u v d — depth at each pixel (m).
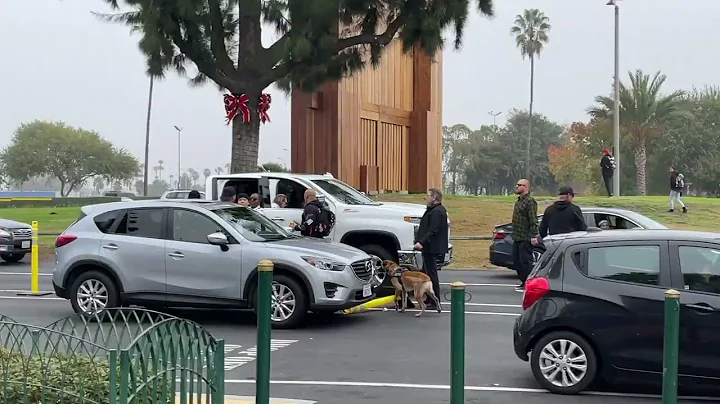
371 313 13.46
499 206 30.95
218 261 11.84
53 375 4.95
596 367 8.08
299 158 26.80
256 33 21.62
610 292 8.00
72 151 96.94
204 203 12.52
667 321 5.49
